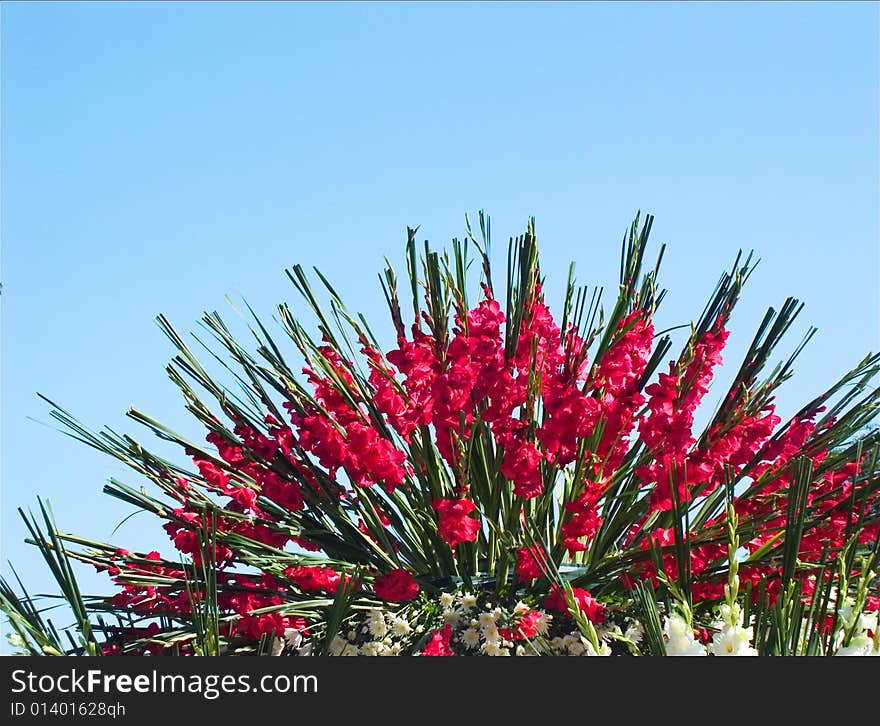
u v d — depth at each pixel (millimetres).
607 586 5016
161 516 4918
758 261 5355
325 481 5324
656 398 4871
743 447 5098
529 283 5246
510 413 5078
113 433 5059
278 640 4918
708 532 4867
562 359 5359
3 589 4273
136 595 5223
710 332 5258
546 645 4672
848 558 4191
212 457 5348
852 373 5227
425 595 5102
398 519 5402
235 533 5078
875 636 3529
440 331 5102
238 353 5449
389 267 5430
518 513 5020
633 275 5422
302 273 5488
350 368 5508
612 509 5355
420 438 5375
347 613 4996
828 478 5055
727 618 3484
